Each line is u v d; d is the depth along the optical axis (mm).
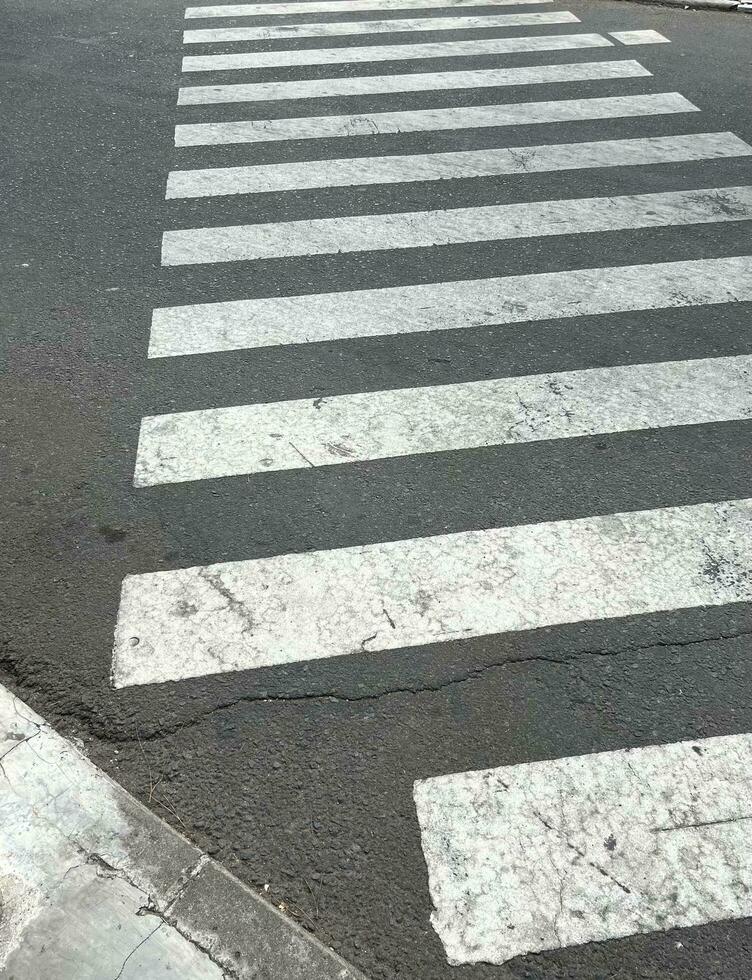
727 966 2602
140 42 9422
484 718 3250
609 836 2891
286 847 2871
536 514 4074
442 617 3596
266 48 9297
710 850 2850
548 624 3578
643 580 3764
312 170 6969
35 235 6125
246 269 5805
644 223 6281
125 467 4285
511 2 10602
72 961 2572
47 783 3004
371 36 9609
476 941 2652
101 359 4988
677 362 5004
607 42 9391
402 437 4488
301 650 3461
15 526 3969
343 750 3141
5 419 4551
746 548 3906
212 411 4633
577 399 4742
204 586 3709
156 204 6520
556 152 7223
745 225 6250
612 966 2604
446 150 7262
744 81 8461
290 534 3961
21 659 3418
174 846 2850
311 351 5082
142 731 3188
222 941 2631
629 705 3299
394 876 2797
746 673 3408
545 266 5840
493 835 2896
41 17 10078
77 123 7668
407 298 5535
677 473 4293
